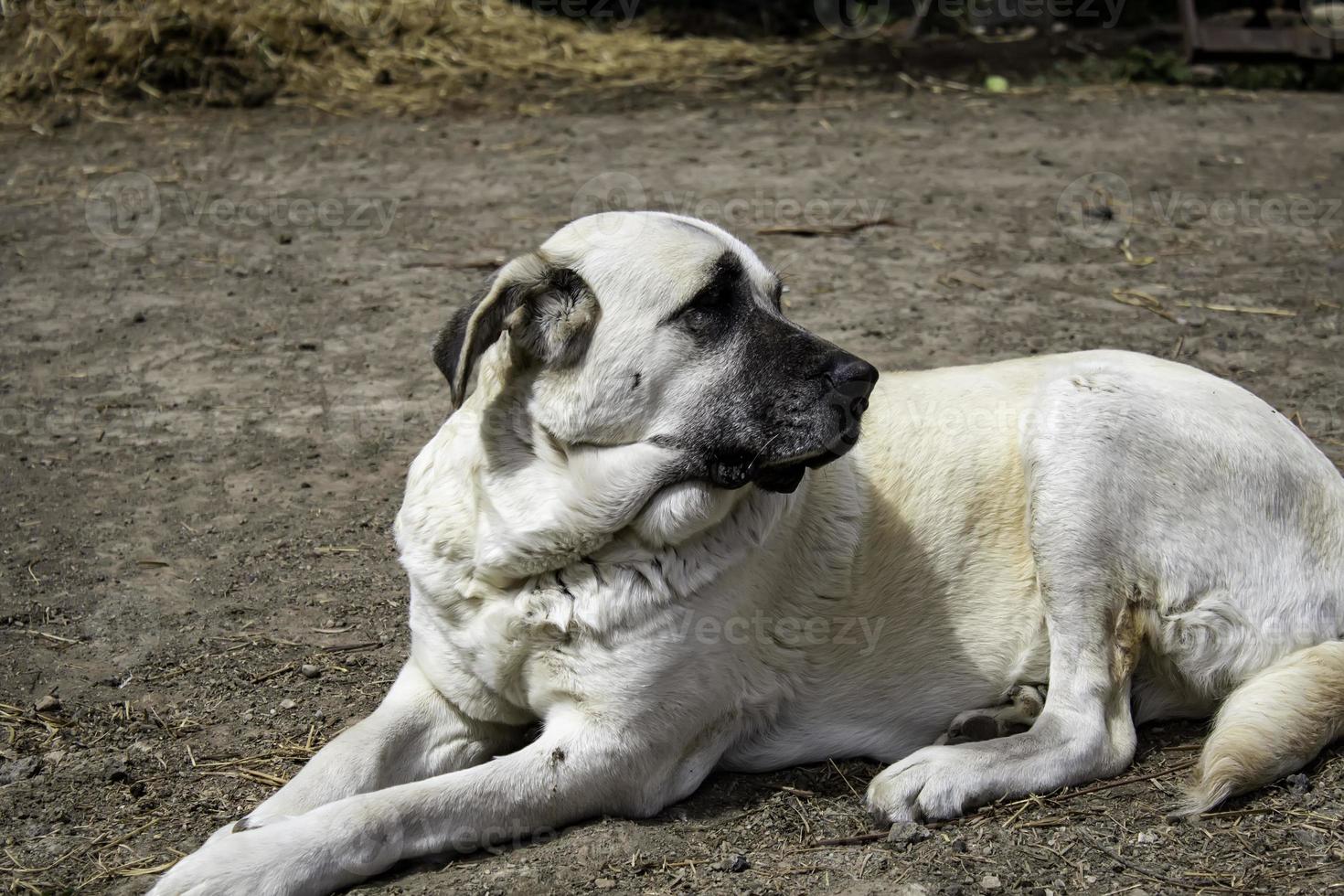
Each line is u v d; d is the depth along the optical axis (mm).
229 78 12352
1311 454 4051
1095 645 3781
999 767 3582
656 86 12867
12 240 9164
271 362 7168
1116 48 13695
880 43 14164
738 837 3498
